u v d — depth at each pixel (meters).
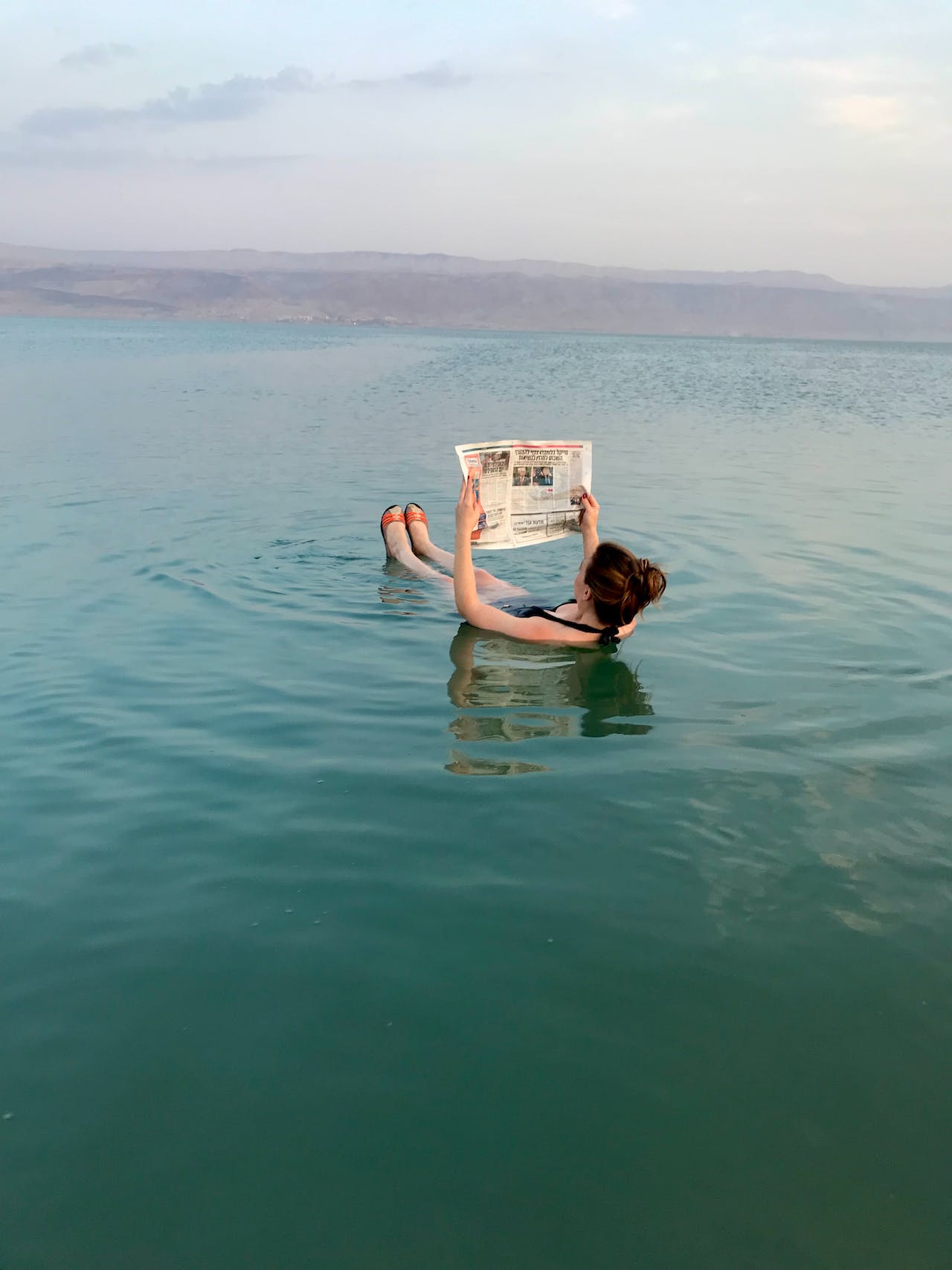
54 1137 1.92
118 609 5.55
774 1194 1.80
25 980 2.40
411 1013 2.28
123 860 2.95
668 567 6.70
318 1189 1.80
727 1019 2.27
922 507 9.28
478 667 4.69
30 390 20.66
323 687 4.40
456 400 20.84
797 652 4.97
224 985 2.38
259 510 8.45
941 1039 2.22
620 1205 1.77
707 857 2.98
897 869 2.93
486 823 3.17
